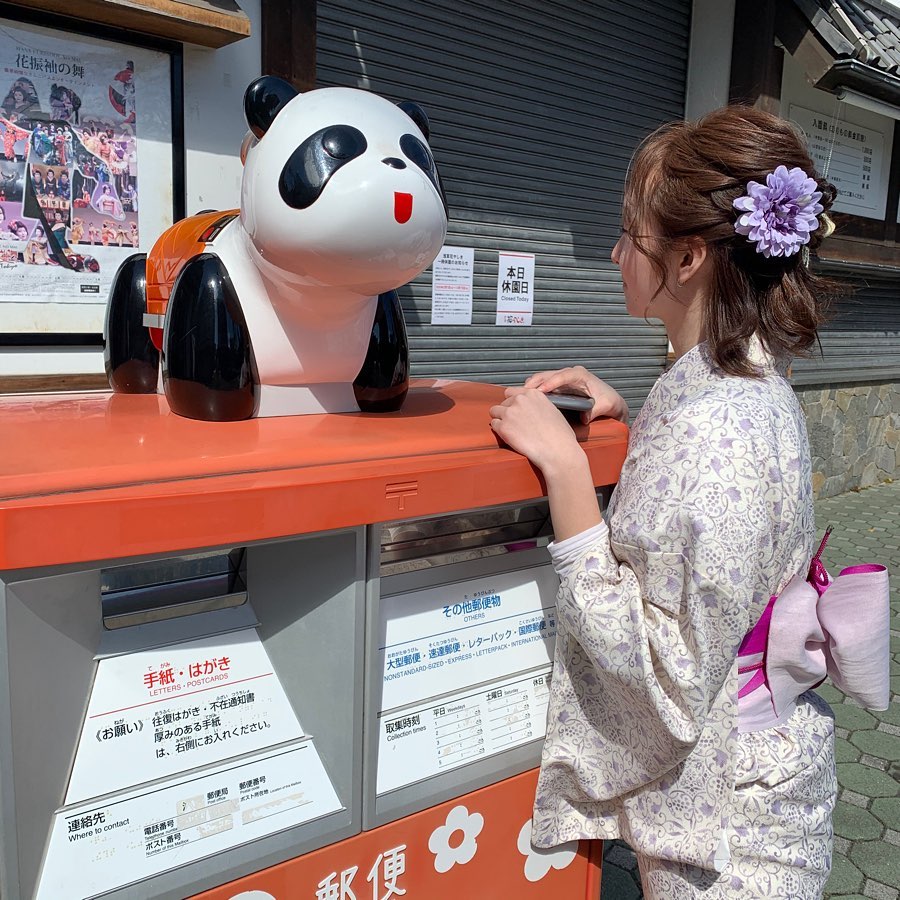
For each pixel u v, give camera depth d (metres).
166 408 1.31
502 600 1.33
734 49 4.69
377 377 1.32
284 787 1.06
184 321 1.16
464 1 3.73
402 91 3.58
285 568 1.12
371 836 1.11
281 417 1.24
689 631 1.04
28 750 0.85
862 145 5.73
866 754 2.89
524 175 4.20
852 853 2.36
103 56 2.46
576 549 1.13
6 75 2.32
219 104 2.76
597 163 4.55
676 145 1.18
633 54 4.60
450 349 4.09
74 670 0.95
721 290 1.15
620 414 1.47
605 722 1.21
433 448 1.10
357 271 1.05
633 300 1.33
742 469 1.04
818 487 6.29
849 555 4.86
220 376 1.15
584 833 1.31
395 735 1.17
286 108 1.06
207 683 1.07
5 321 2.43
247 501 0.89
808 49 4.46
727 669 1.06
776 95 4.76
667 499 1.06
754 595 1.13
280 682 1.14
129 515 0.82
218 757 1.03
